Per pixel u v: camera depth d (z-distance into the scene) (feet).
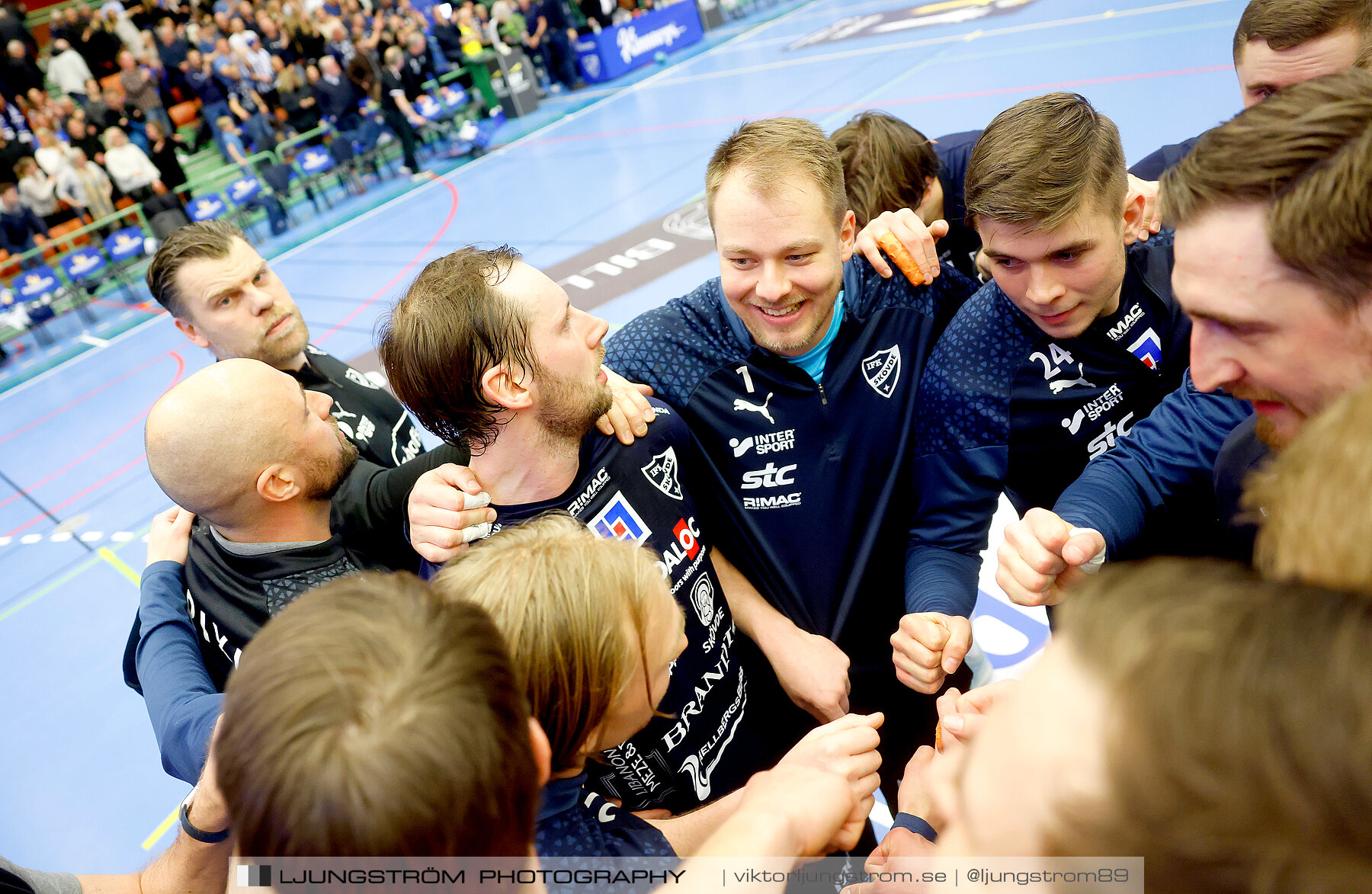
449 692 1.96
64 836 11.83
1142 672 1.25
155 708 5.10
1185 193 2.97
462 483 4.94
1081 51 31.45
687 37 52.11
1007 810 1.41
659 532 5.43
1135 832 1.21
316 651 2.01
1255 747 1.11
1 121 41.09
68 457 24.23
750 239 5.26
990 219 5.17
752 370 6.02
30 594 18.31
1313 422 1.72
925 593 5.81
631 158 35.50
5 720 14.52
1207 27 29.63
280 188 38.11
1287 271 2.76
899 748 7.04
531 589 2.85
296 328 8.98
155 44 46.03
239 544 5.75
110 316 34.47
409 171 42.06
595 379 5.03
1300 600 1.26
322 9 45.34
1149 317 5.93
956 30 39.01
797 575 6.46
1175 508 5.22
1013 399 5.91
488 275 4.64
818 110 33.96
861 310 6.16
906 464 6.48
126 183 36.45
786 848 2.76
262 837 1.92
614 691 2.98
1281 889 1.11
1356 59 6.52
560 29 47.47
